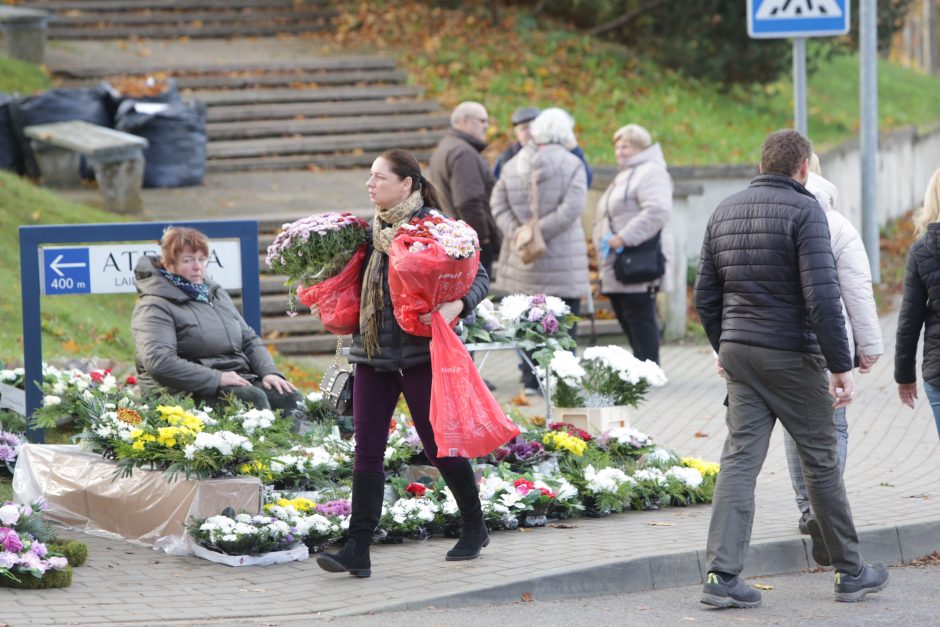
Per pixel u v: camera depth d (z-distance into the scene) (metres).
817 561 9.97
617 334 21.64
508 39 34.94
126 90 26.41
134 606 8.49
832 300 8.70
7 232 19.88
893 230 32.94
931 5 58.50
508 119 29.95
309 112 29.61
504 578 9.13
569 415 13.21
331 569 9.14
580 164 17.14
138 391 12.62
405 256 8.80
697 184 21.64
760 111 33.75
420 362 9.23
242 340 12.36
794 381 8.93
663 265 17.27
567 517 11.34
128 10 35.44
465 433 8.97
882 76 45.84
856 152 31.95
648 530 10.79
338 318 9.32
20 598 8.60
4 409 12.98
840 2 16.28
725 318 9.19
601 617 8.64
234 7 36.34
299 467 11.08
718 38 33.44
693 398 17.23
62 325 17.19
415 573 9.38
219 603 8.61
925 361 10.20
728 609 8.95
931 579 9.98
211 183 26.41
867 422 15.63
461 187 16.84
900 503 11.58
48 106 25.28
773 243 8.90
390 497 11.03
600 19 36.31
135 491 10.30
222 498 9.93
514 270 17.61
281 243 9.31
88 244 12.45
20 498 11.17
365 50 33.94
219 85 30.48
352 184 26.62
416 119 29.58
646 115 30.89
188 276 11.89
